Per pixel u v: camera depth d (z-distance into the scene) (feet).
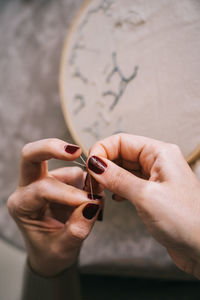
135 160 0.73
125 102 0.90
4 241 1.29
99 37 0.97
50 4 1.28
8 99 1.38
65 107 1.05
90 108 0.99
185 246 0.58
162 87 0.81
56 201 0.69
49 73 1.28
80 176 0.87
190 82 0.76
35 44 1.32
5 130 1.38
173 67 0.79
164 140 0.81
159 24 0.82
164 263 1.03
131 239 1.09
